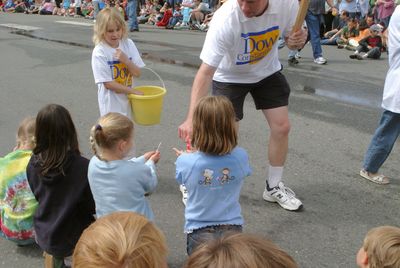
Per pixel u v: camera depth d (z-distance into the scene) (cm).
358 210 373
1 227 333
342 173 434
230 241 143
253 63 344
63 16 2139
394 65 375
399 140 504
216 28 320
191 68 847
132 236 151
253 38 327
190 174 263
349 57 937
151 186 279
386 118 393
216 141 255
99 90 396
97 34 382
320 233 343
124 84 398
